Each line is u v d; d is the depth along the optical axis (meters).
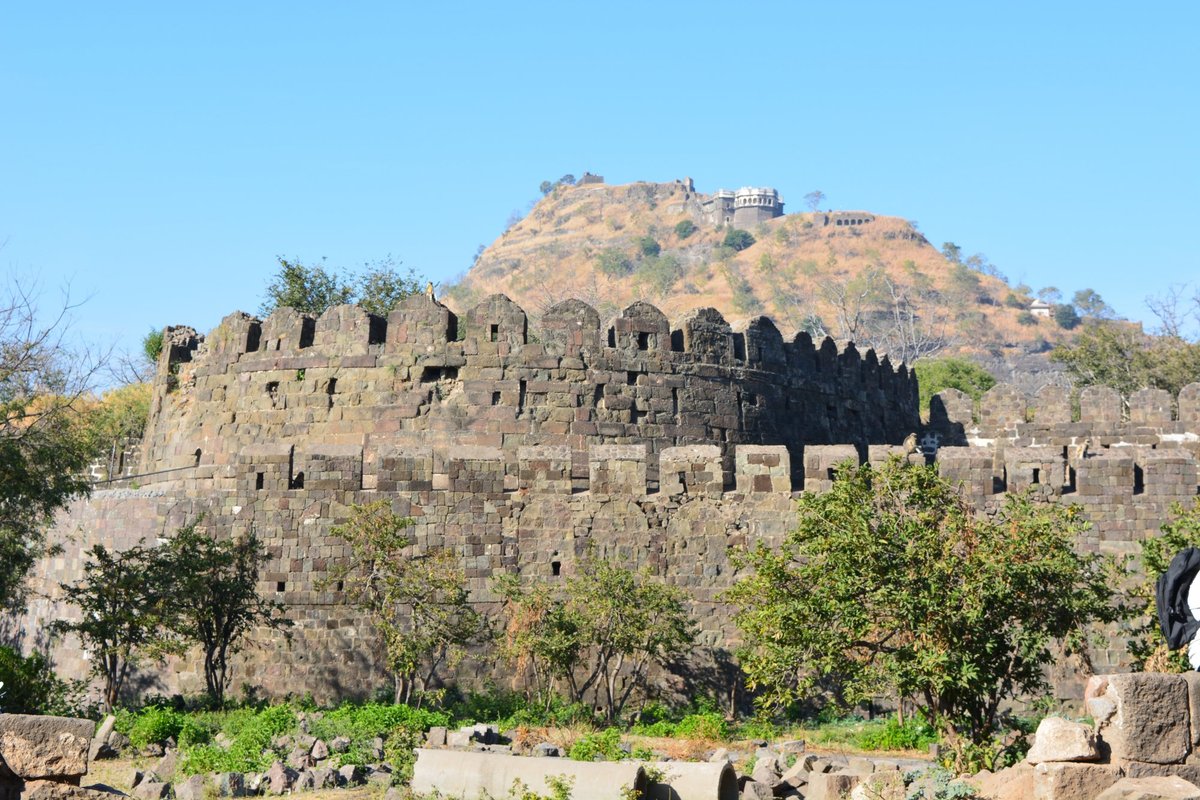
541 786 25.11
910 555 29.88
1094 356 87.62
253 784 28.14
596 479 44.84
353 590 43.19
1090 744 20.31
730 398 54.06
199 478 53.69
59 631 44.25
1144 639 34.00
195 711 40.38
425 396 50.94
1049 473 44.66
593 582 42.03
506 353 51.34
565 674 42.12
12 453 43.56
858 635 30.12
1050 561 29.53
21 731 19.72
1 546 44.38
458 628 42.28
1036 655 31.02
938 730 31.98
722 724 38.88
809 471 44.50
